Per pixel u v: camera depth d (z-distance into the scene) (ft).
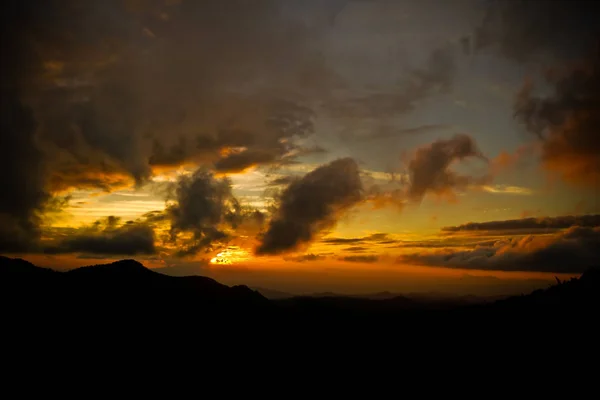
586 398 172.65
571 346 218.59
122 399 175.52
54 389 172.86
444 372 223.51
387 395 205.16
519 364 213.66
